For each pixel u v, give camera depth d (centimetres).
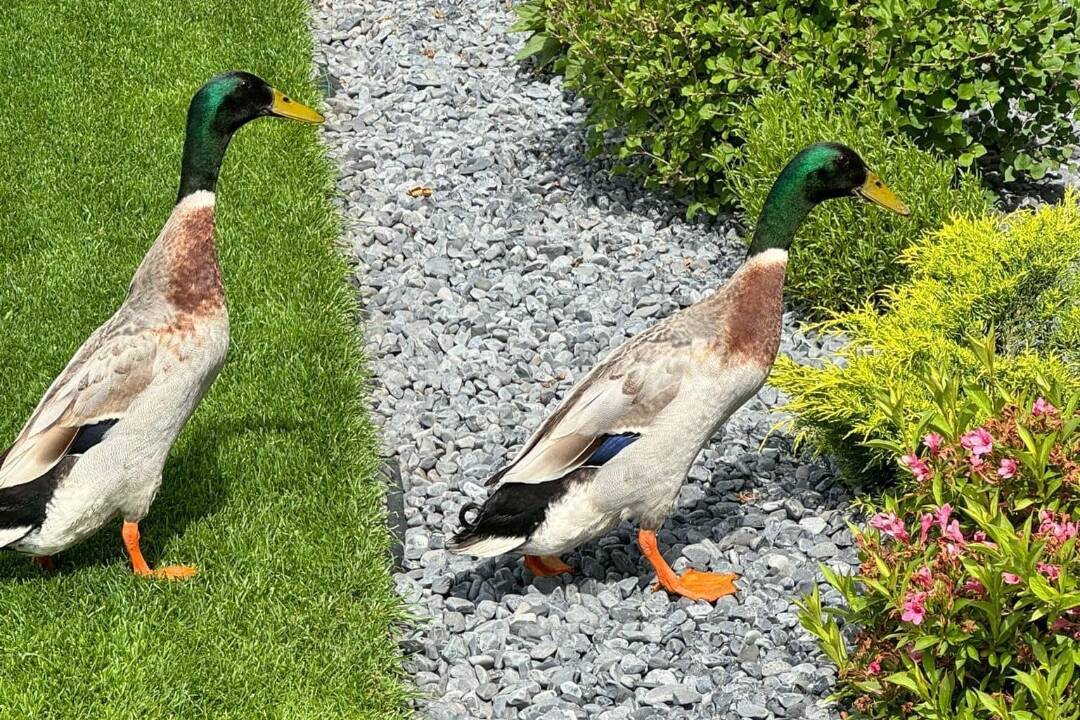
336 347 323
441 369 329
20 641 264
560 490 273
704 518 298
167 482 293
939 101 348
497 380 326
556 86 411
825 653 265
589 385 274
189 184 274
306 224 354
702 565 289
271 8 422
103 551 282
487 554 274
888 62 347
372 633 272
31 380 310
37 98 385
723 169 357
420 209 370
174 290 271
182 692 261
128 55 401
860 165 279
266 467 297
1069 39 351
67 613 269
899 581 251
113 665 262
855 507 296
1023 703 243
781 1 353
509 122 399
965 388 262
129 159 369
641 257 358
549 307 344
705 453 310
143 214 354
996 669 253
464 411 319
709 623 278
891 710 254
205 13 418
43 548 270
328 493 293
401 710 266
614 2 359
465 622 280
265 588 277
